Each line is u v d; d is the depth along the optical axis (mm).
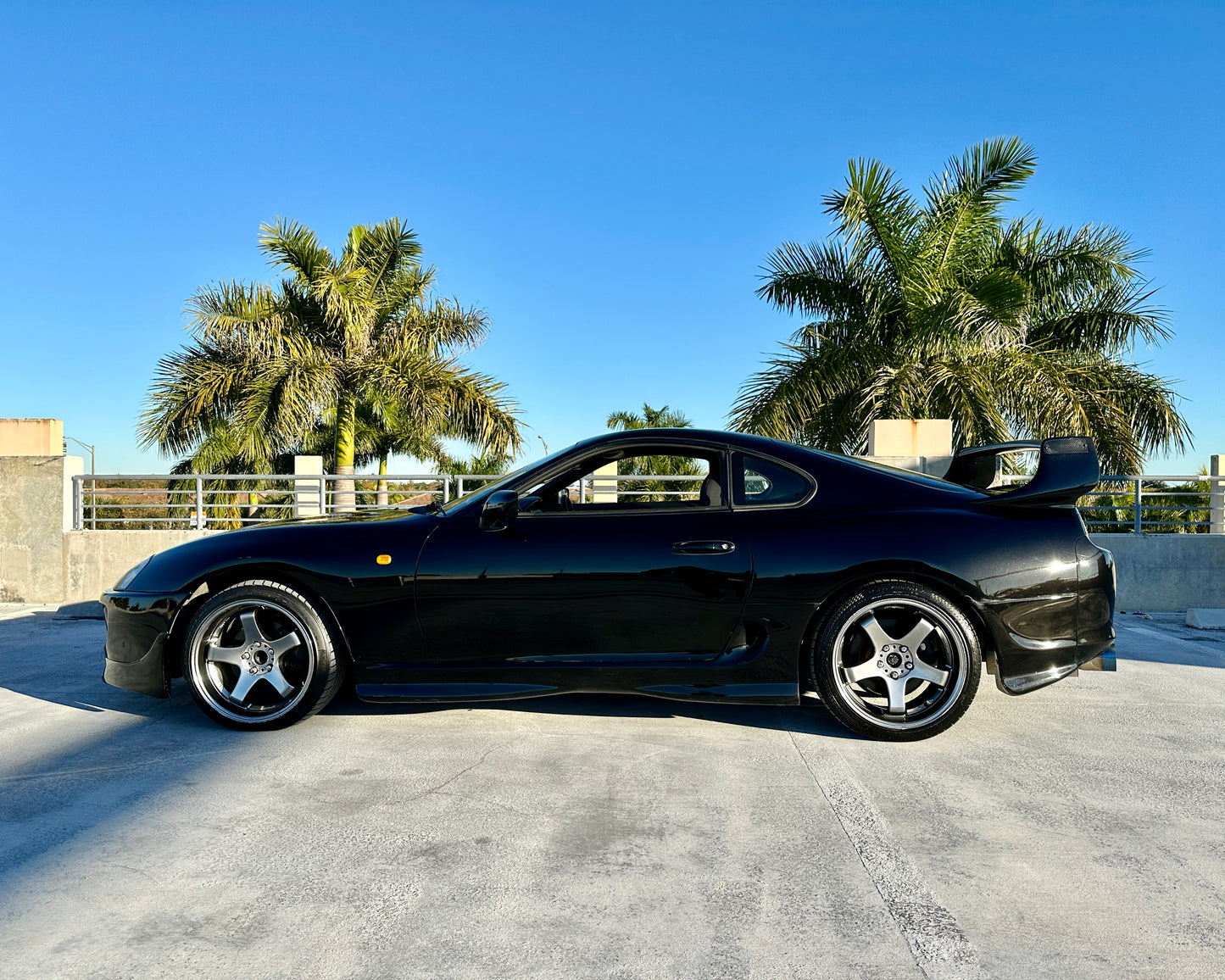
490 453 15766
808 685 3562
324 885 2152
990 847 2396
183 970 1762
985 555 3311
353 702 4055
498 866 2270
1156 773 3031
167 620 3590
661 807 2699
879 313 12961
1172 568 7457
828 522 3428
